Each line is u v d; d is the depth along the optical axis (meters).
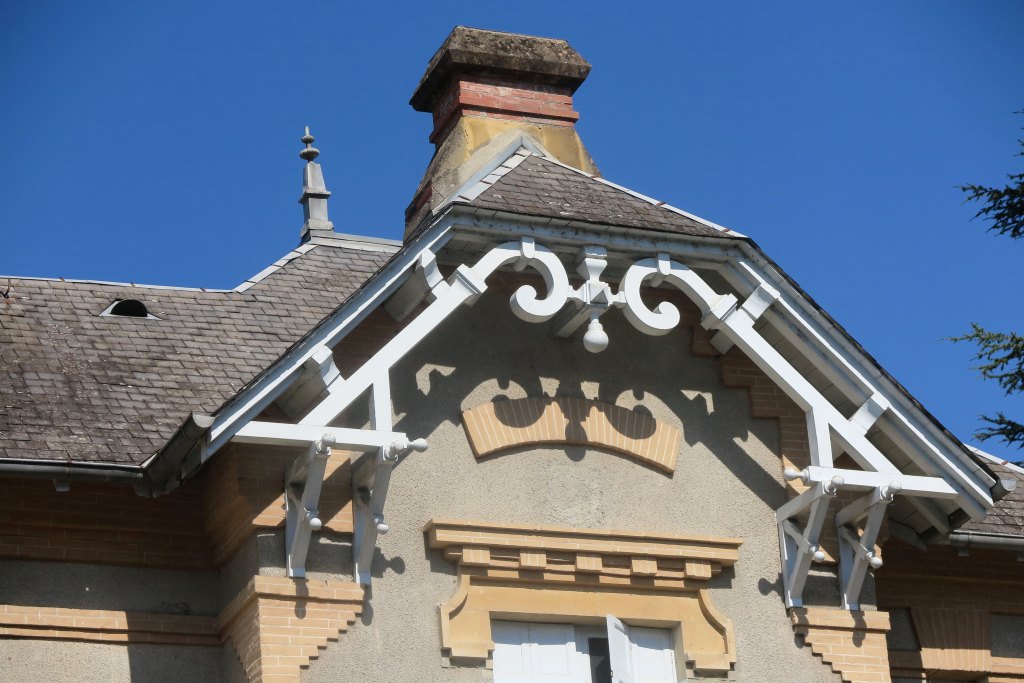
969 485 14.38
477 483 14.10
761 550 14.63
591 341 13.88
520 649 13.97
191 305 16.69
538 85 18.06
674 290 15.05
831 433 14.46
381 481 13.23
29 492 13.81
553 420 14.42
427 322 13.42
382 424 13.12
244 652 13.31
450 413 14.23
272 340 16.17
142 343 15.64
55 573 13.78
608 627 13.84
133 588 13.93
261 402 12.87
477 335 14.53
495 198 14.02
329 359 13.11
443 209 13.62
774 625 14.41
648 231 14.11
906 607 16.05
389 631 13.41
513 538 13.88
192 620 13.90
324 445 12.88
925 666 15.84
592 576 14.08
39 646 13.55
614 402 14.73
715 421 14.95
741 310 14.38
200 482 14.31
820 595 14.66
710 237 14.27
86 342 15.48
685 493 14.63
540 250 13.91
